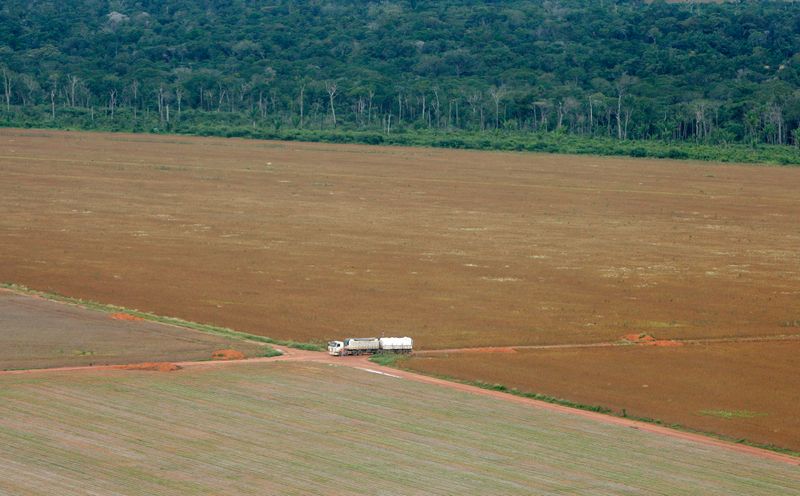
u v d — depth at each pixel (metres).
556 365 128.38
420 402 109.12
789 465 96.00
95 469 86.44
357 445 94.81
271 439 95.44
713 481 90.44
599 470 91.62
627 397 116.50
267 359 124.94
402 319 151.12
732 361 133.00
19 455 88.69
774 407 114.75
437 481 87.31
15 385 108.31
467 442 97.12
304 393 110.06
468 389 116.00
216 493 82.62
